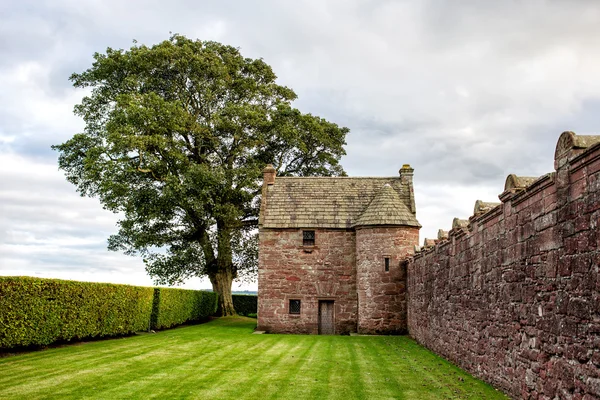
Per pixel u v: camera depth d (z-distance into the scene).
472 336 13.16
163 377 12.61
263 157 36.25
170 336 22.69
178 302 27.91
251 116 33.12
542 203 8.70
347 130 41.38
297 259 27.73
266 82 38.31
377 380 12.45
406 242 26.11
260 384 11.97
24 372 12.62
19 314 14.62
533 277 9.09
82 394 10.53
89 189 33.00
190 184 29.66
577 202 7.36
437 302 17.45
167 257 32.88
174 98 33.88
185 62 32.44
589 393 6.94
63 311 16.77
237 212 31.77
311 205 28.89
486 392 10.80
